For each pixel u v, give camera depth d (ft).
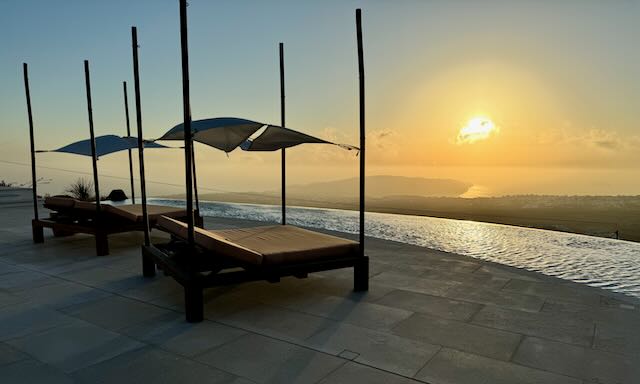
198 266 10.56
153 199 44.21
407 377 6.82
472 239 22.27
